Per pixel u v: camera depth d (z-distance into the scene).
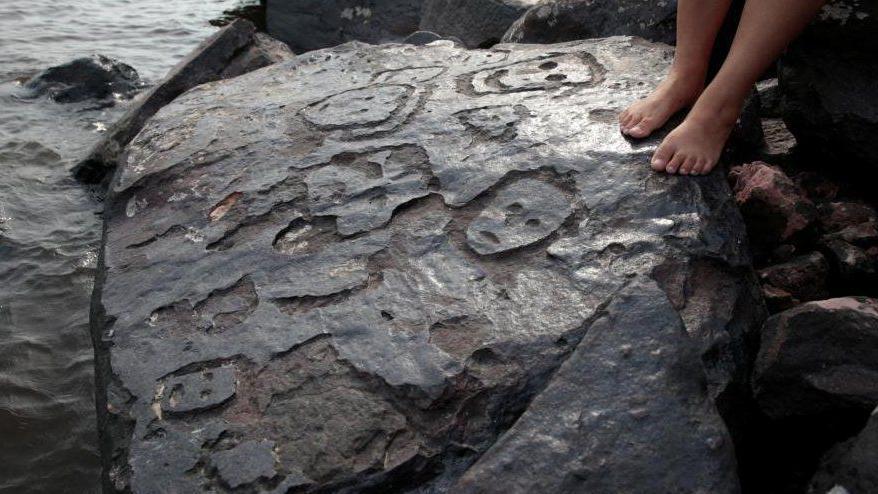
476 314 1.89
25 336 2.66
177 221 2.49
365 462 1.64
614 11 3.38
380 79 3.14
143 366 1.99
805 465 1.76
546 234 2.08
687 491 1.40
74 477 2.12
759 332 1.90
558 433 1.50
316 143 2.69
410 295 1.98
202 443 1.74
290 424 1.74
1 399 2.37
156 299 2.19
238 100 3.18
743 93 2.18
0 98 4.86
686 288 1.89
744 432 1.77
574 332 1.79
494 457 1.49
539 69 2.96
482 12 4.64
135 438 1.80
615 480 1.42
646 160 2.25
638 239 2.01
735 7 2.76
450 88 2.92
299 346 1.91
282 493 1.61
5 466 2.15
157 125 3.11
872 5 2.16
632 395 1.54
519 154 2.38
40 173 3.88
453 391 1.73
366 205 2.32
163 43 6.38
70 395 2.40
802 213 2.26
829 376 1.64
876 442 1.38
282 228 2.31
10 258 3.11
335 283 2.07
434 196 2.30
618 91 2.66
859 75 2.31
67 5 7.21
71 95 4.89
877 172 2.38
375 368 1.80
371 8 6.09
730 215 2.09
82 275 3.01
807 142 2.53
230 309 2.08
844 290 2.20
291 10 6.39
